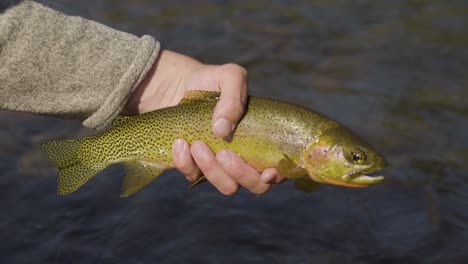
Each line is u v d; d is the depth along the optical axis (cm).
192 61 91
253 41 164
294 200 112
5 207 111
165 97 92
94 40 87
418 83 147
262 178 85
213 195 113
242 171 85
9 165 118
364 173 85
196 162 86
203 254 104
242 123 85
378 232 108
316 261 103
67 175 89
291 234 107
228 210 110
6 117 128
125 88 88
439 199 113
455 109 137
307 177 87
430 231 108
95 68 87
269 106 86
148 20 171
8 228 108
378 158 85
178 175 117
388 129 130
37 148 122
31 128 126
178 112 87
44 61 85
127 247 105
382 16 180
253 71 150
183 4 183
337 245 106
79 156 90
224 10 181
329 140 85
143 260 103
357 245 106
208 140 86
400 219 110
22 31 84
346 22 176
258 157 85
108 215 110
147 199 112
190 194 113
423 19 178
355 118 133
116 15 172
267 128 85
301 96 140
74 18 86
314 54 159
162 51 92
